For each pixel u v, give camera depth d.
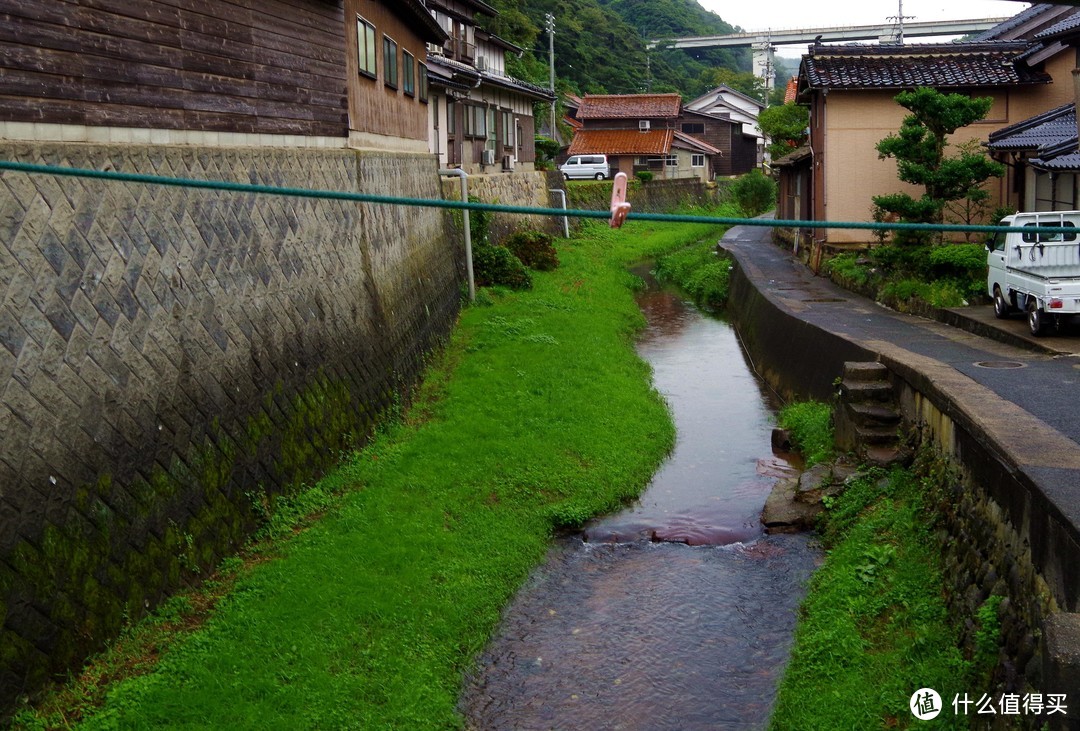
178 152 9.05
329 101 13.55
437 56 27.47
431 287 19.08
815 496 11.85
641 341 23.91
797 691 7.66
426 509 10.98
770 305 21.25
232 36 10.64
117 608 7.39
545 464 13.03
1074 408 9.67
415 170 19.12
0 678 6.15
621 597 9.98
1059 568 5.98
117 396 7.71
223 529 9.02
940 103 19.69
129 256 8.08
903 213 20.41
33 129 7.34
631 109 58.94
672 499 12.76
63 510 6.93
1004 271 16.08
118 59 8.50
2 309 6.57
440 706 7.46
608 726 7.59
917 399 11.27
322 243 12.50
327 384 11.93
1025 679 6.05
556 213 4.31
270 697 7.06
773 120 46.41
